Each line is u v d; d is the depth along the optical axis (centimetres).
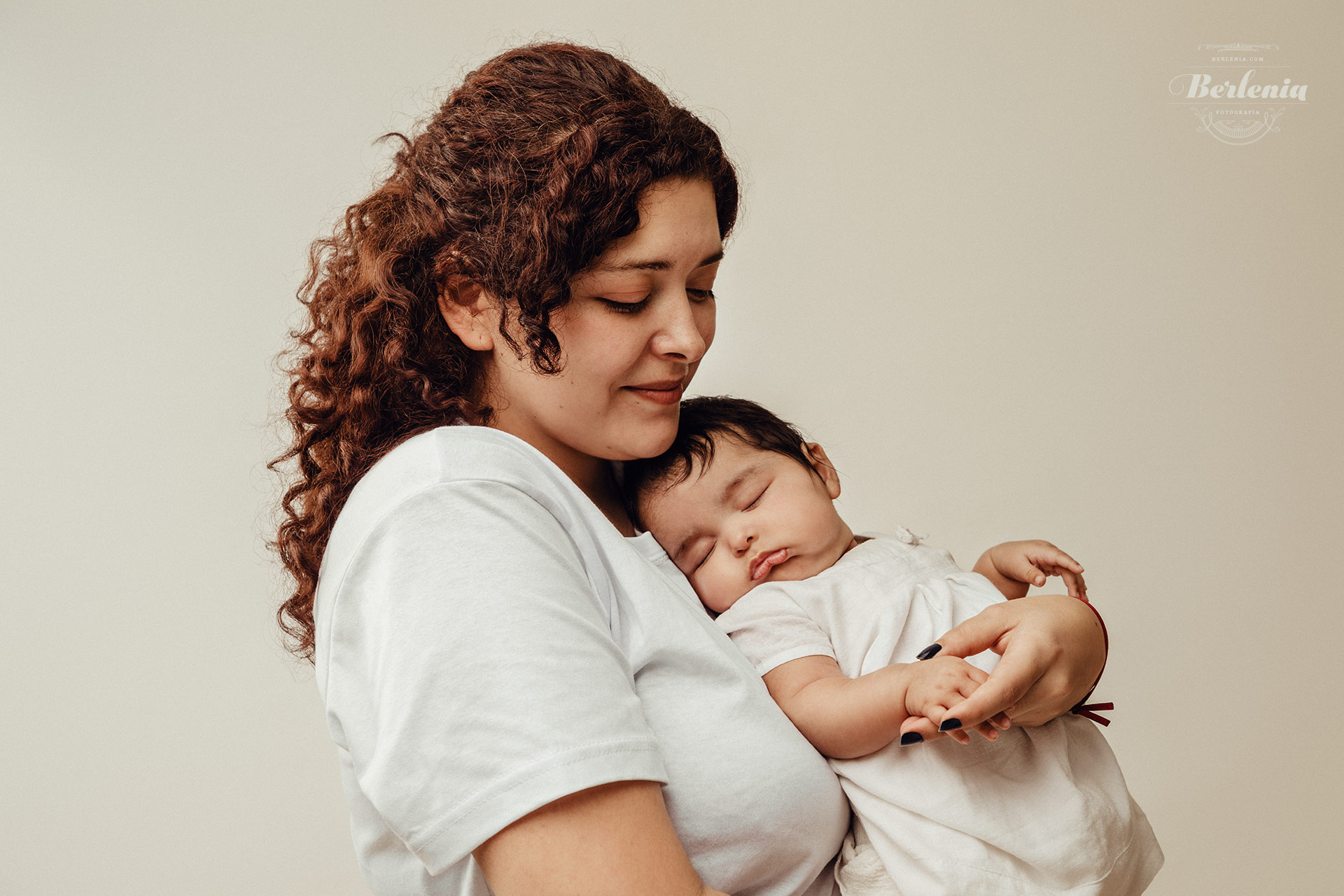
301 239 217
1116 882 93
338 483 92
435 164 89
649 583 87
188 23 214
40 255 215
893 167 221
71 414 217
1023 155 222
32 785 220
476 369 96
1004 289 223
